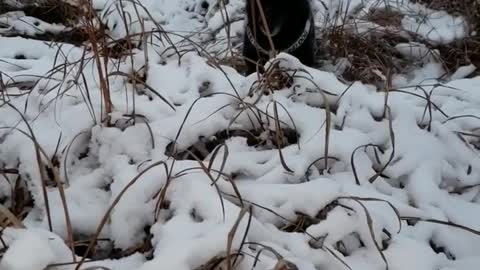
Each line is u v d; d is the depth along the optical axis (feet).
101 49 7.70
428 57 10.99
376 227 5.26
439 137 7.04
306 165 6.18
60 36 11.54
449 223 5.53
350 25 11.53
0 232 4.69
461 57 11.01
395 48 11.16
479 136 7.14
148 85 7.24
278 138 6.23
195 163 5.87
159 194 5.52
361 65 10.03
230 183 5.65
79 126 6.68
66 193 5.98
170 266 4.50
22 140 6.45
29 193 6.27
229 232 4.60
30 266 4.31
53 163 6.36
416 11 13.14
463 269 5.25
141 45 9.05
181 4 14.30
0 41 10.28
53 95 7.34
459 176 6.61
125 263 4.98
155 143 6.36
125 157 6.24
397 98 7.47
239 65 9.93
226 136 6.81
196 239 4.74
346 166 6.34
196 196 5.25
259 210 5.50
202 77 7.68
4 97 7.38
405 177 6.48
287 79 7.47
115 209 5.49
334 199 5.48
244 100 7.18
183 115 6.77
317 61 10.66
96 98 7.23
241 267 4.73
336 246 5.30
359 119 6.96
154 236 5.15
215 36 12.08
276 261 4.71
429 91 8.42
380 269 5.12
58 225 5.60
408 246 5.28
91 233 5.65
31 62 9.00
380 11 12.73
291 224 5.48
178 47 9.66
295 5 9.25
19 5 12.88
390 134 6.53
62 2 12.62
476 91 8.38
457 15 12.69
